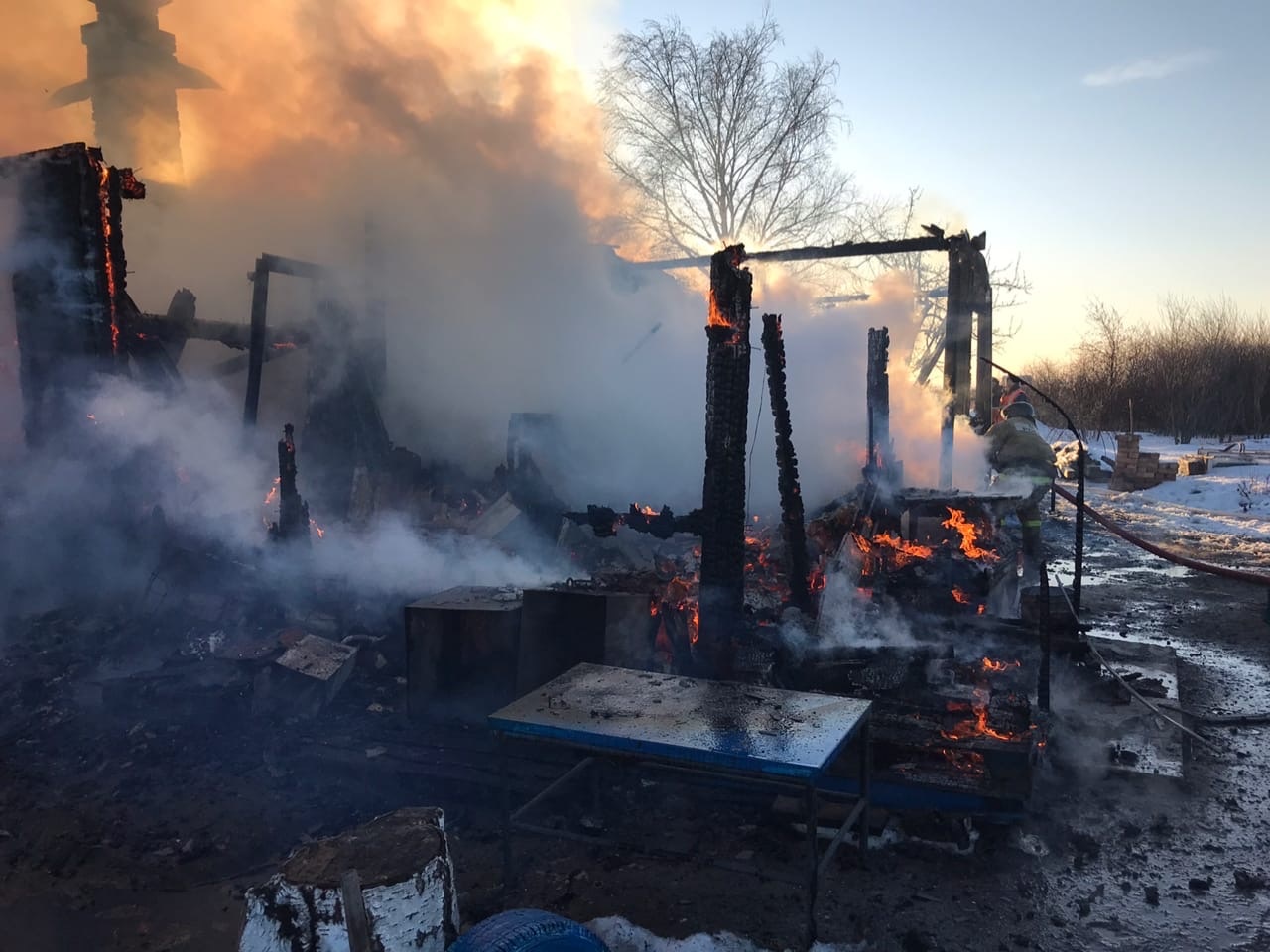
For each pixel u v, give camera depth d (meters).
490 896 3.79
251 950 2.68
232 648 5.77
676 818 4.44
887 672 4.87
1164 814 4.49
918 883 3.86
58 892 3.89
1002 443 9.06
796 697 3.97
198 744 5.19
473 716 5.43
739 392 5.56
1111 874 3.96
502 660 5.38
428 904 2.71
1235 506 15.76
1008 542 8.22
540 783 4.61
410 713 5.48
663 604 5.80
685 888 3.83
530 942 2.57
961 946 3.42
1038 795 4.66
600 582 5.96
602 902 3.74
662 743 3.36
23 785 4.77
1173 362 31.67
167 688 5.49
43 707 5.59
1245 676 6.73
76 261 7.41
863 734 3.91
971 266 10.34
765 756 3.22
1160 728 5.43
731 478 5.56
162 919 3.71
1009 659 5.82
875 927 3.53
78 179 7.32
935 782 4.23
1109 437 29.80
